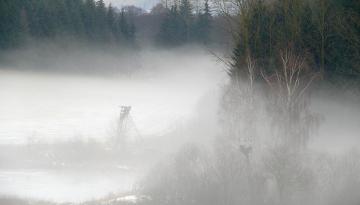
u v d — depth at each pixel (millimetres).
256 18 59250
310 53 54281
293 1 57125
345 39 53500
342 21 53594
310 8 56844
